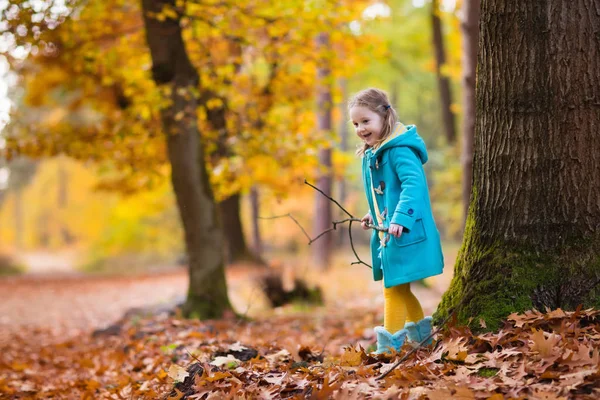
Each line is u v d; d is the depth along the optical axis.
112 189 16.02
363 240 35.78
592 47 3.42
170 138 8.69
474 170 3.85
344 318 8.63
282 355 4.28
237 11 9.25
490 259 3.63
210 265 8.62
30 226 53.12
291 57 10.13
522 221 3.56
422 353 3.51
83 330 10.23
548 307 3.46
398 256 3.76
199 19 8.85
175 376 3.86
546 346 3.01
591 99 3.42
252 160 11.15
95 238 38.06
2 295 16.67
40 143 11.41
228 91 10.77
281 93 10.79
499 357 3.14
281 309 10.62
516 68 3.54
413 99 33.97
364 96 3.90
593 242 3.44
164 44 8.59
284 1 9.23
